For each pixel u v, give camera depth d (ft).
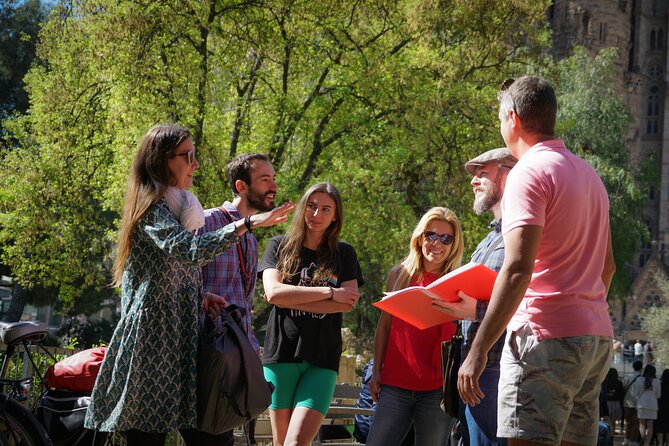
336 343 17.20
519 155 12.19
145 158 12.80
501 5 75.05
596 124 152.56
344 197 70.28
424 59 76.38
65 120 75.51
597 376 11.46
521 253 10.78
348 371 36.09
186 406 12.58
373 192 70.79
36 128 79.46
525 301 11.27
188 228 12.85
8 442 15.34
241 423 13.01
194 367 12.67
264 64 79.87
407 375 17.63
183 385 12.64
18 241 79.15
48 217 78.13
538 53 81.00
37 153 83.61
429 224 17.93
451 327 17.75
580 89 155.53
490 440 14.20
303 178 74.90
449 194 73.15
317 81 80.69
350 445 23.04
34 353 23.00
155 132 12.90
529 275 10.75
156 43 66.33
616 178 149.38
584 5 268.41
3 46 148.87
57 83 76.18
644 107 286.66
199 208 13.00
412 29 75.20
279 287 16.85
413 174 77.41
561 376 10.91
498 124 73.05
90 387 15.98
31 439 15.34
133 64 65.26
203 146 68.28
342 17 76.64
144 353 12.34
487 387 14.26
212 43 76.07
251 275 16.70
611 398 69.87
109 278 84.12
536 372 10.98
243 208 17.24
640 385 67.82
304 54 74.95
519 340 11.19
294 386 17.08
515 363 11.19
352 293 16.88
